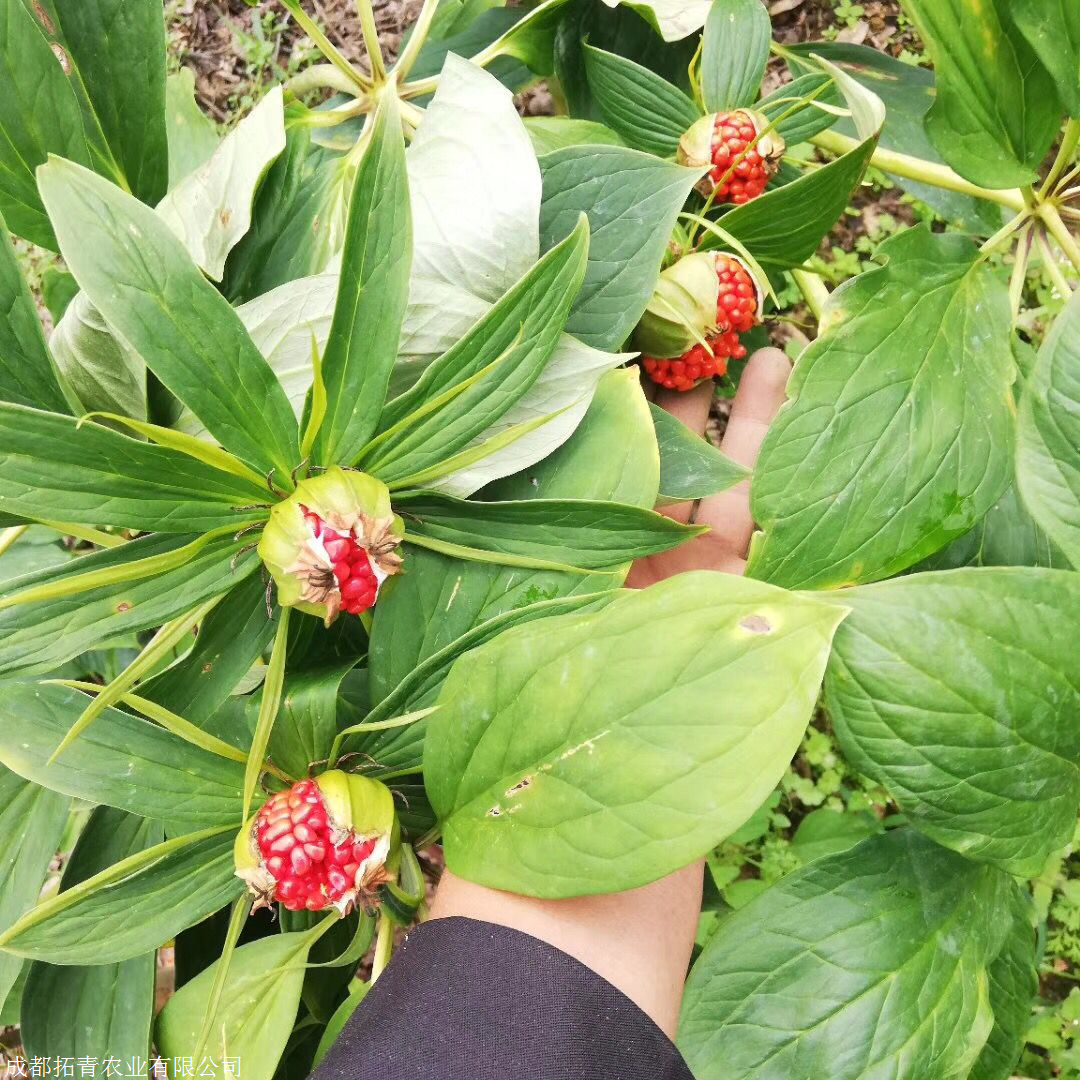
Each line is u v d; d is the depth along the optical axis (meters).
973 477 0.31
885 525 0.31
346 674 0.31
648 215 0.31
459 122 0.30
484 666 0.24
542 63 0.43
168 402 0.29
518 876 0.23
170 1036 0.30
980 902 0.33
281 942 0.30
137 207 0.22
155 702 0.26
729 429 0.40
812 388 0.31
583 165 0.32
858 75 0.48
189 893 0.27
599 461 0.29
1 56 0.28
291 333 0.27
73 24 0.31
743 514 0.37
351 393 0.24
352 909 0.30
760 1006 0.31
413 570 0.28
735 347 0.37
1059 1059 0.61
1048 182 0.34
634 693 0.22
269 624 0.27
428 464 0.26
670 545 0.27
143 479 0.23
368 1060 0.23
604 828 0.22
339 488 0.24
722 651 0.21
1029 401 0.27
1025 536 0.38
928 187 0.46
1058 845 0.28
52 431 0.21
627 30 0.42
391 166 0.22
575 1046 0.23
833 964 0.32
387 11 0.76
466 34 0.49
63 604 0.23
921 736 0.26
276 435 0.24
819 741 0.67
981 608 0.26
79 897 0.25
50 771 0.25
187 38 0.77
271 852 0.25
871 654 0.26
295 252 0.35
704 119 0.37
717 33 0.37
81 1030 0.30
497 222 0.29
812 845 0.65
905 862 0.33
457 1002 0.23
